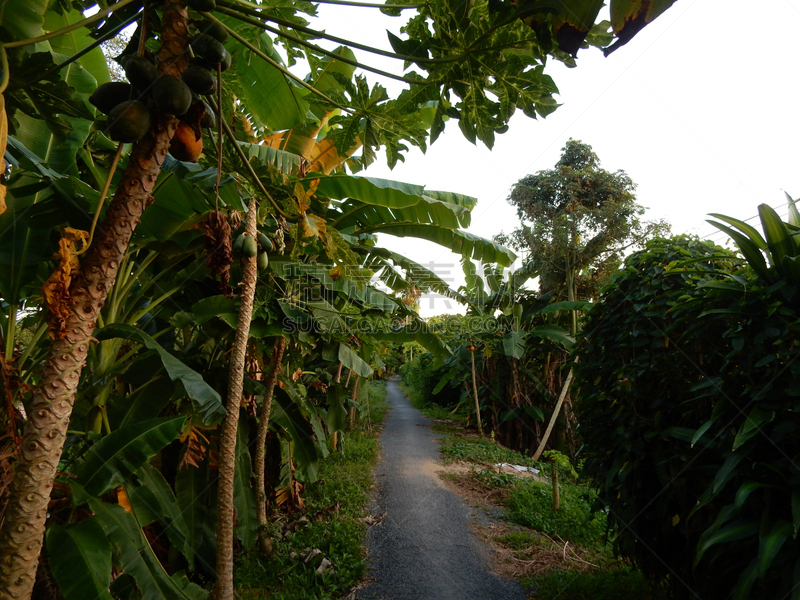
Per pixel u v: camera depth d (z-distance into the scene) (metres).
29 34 2.27
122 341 3.68
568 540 5.23
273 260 4.37
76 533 2.31
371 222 5.72
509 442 12.73
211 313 4.05
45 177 2.65
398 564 4.68
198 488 4.27
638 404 3.27
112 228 1.45
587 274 10.98
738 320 2.47
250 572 4.50
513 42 1.82
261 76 4.24
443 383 15.78
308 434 5.91
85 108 1.73
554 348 11.30
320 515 5.98
